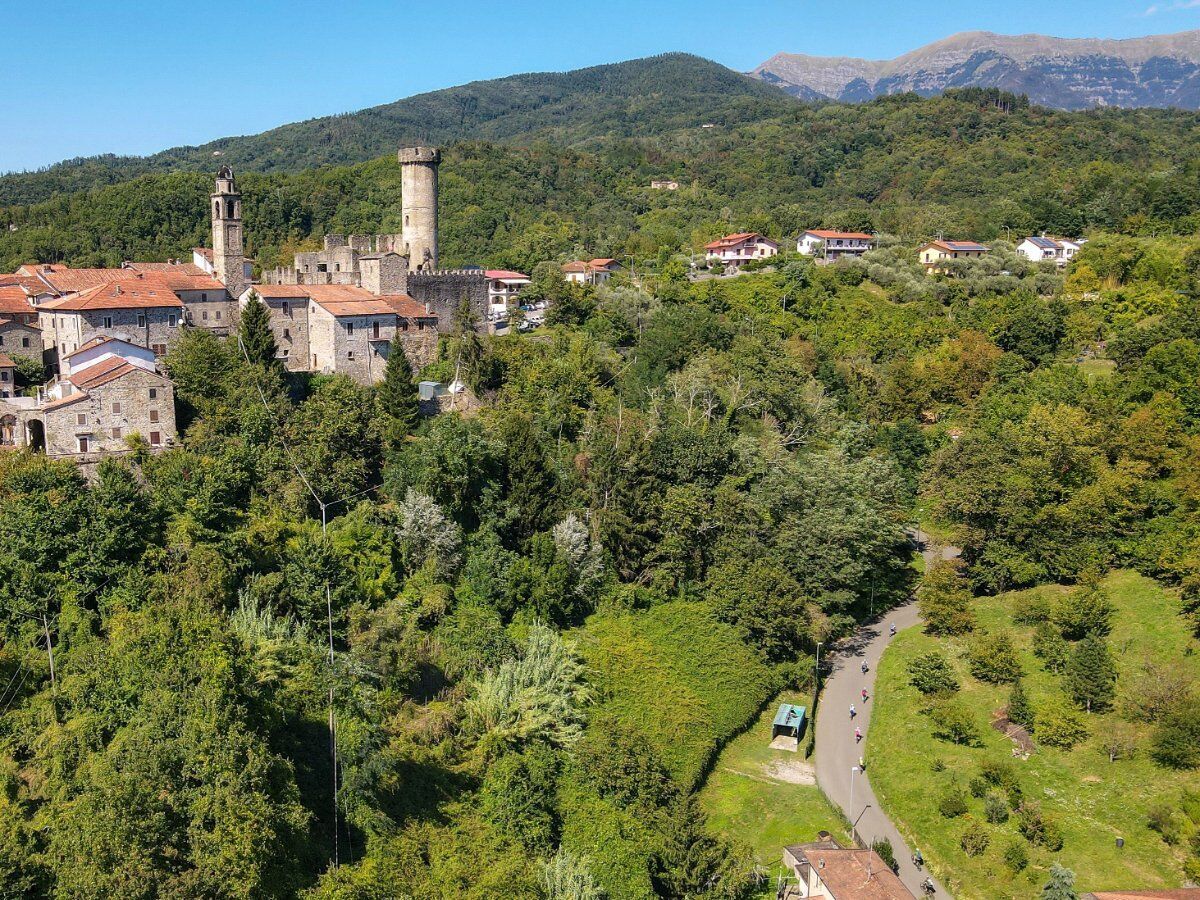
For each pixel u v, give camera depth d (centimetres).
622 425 10469
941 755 7781
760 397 12100
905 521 11425
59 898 4450
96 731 5450
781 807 7406
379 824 5834
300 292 10888
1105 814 7012
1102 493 9856
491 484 9106
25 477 6900
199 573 6638
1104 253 17562
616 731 7306
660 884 6450
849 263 18388
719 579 9300
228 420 8700
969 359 14062
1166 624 8806
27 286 10462
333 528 8119
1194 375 11406
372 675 6706
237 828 4791
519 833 6291
